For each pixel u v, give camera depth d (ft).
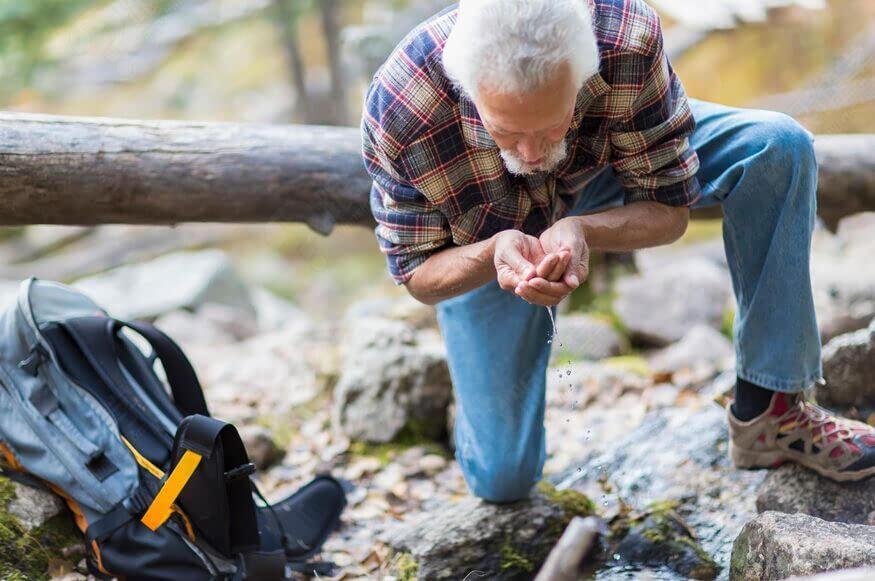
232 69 30.89
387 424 10.87
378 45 16.71
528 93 5.00
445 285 6.58
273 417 11.58
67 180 8.54
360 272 30.22
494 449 8.06
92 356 8.38
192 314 18.89
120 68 24.88
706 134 7.13
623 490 9.05
